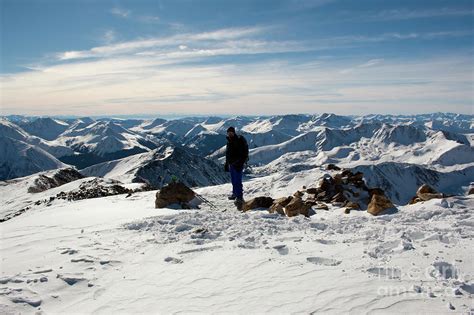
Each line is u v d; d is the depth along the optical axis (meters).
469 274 6.74
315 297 6.51
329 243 9.40
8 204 59.25
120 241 11.01
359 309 5.93
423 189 16.14
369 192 17.64
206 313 6.58
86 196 30.50
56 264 9.32
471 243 8.30
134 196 21.31
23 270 9.03
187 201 17.23
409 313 5.63
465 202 13.67
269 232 10.87
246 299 6.85
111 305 7.29
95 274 8.73
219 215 13.49
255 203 15.72
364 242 9.11
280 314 6.17
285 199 15.62
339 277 7.14
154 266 8.95
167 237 11.00
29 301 7.54
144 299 7.39
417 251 8.07
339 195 16.86
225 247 9.73
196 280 7.95
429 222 10.88
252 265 8.30
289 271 7.75
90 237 11.58
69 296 7.84
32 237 12.09
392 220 11.42
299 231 10.85
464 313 5.47
